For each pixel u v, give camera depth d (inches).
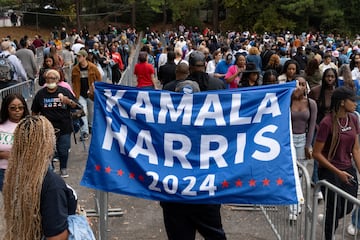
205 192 152.9
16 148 111.2
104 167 156.6
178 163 156.0
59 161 298.5
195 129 155.6
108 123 158.6
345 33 1914.4
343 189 188.1
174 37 1400.1
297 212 188.2
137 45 1332.4
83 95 366.3
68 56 617.0
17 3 1957.4
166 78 398.0
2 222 208.2
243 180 152.2
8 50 475.5
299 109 238.1
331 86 261.4
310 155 243.4
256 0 1929.1
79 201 258.1
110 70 618.5
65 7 1979.6
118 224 231.0
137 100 159.2
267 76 283.9
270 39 1282.0
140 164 155.3
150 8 2197.3
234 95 156.3
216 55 476.7
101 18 2151.8
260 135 154.3
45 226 108.1
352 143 188.1
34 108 272.4
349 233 213.8
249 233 220.7
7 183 111.6
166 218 164.7
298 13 1840.6
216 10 2140.7
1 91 358.0
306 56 538.6
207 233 164.6
